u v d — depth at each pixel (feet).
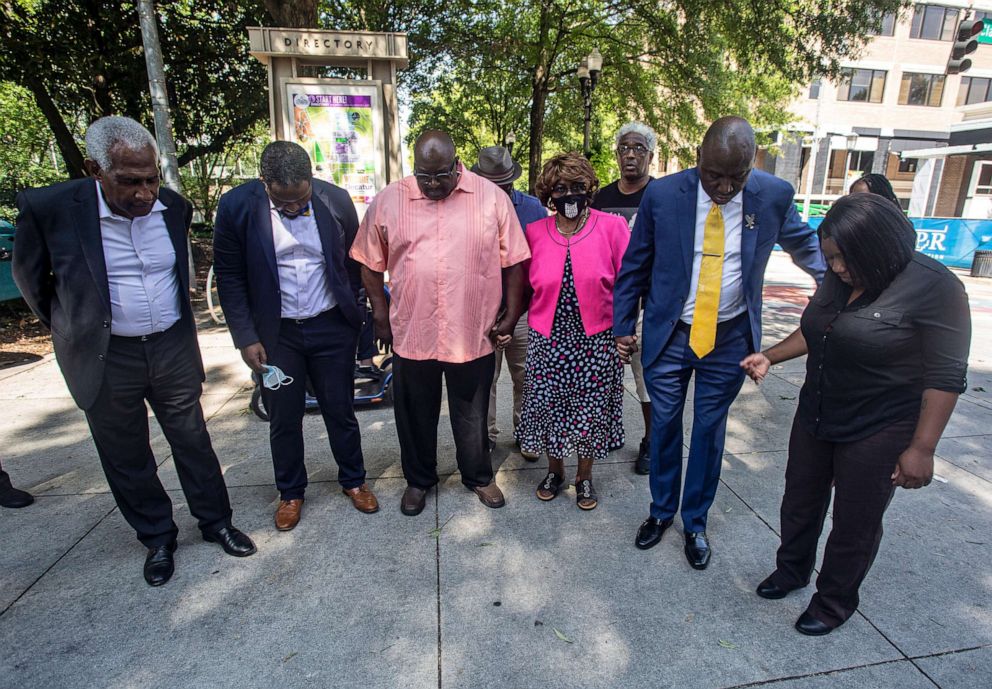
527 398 9.37
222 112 41.52
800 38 38.22
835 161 92.12
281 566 8.04
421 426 9.07
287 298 8.35
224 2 35.24
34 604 7.29
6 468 10.97
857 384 6.03
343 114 16.93
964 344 5.45
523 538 8.67
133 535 8.79
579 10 44.57
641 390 10.45
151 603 7.32
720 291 7.54
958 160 75.82
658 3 43.19
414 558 8.21
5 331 22.82
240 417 13.44
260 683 6.14
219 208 8.00
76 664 6.37
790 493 7.05
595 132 65.46
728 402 7.93
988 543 8.49
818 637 6.72
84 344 6.93
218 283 8.32
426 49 45.98
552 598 7.39
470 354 8.63
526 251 8.71
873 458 6.05
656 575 7.83
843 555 6.48
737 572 7.89
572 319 8.77
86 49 32.27
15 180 36.81
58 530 8.91
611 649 6.57
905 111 89.56
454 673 6.26
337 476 10.61
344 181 17.35
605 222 8.82
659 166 84.53
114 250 6.98
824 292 6.31
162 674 6.25
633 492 10.02
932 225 43.06
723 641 6.68
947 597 7.36
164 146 21.76
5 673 6.25
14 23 29.86
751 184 7.34
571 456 11.42
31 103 46.37
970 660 6.37
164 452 11.63
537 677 6.20
